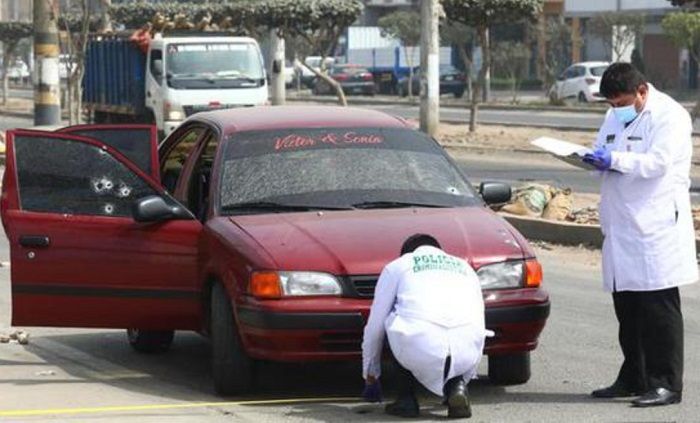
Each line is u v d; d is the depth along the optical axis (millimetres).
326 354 21109
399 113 123438
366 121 25797
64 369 26109
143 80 83938
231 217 23250
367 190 23891
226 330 22266
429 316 19609
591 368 24906
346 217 22891
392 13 191000
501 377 23125
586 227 41562
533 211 44781
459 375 20219
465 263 20297
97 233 24062
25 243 24188
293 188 23844
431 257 20031
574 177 65000
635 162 20500
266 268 21219
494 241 22000
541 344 27266
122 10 123312
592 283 35469
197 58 78750
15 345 29000
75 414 21109
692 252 21078
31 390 23594
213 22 104125
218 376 22453
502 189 25203
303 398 22672
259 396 22859
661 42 156500
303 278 21125
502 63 166375
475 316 19922
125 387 24047
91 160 24391
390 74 173000
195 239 23500
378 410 21375
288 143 24859
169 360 27172
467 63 143750
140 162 25547
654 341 21047
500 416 20828
